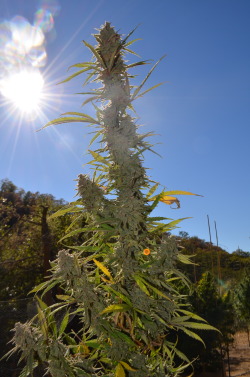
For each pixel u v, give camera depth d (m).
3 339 2.41
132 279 0.54
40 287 0.53
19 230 4.29
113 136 0.56
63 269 0.51
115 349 0.51
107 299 0.55
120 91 0.58
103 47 0.59
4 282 3.88
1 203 4.36
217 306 4.18
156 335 0.54
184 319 0.55
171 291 0.58
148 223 0.59
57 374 0.48
